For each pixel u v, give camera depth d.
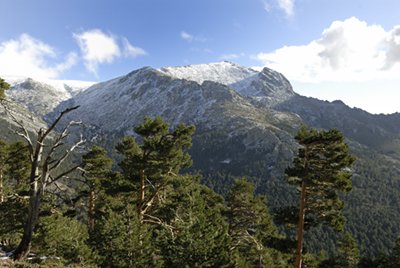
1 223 21.44
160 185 28.22
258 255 36.38
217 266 18.20
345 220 22.52
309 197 23.33
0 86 19.97
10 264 13.86
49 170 15.77
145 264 19.00
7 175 35.59
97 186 32.16
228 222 35.16
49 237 18.62
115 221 19.75
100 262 18.73
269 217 36.41
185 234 18.73
